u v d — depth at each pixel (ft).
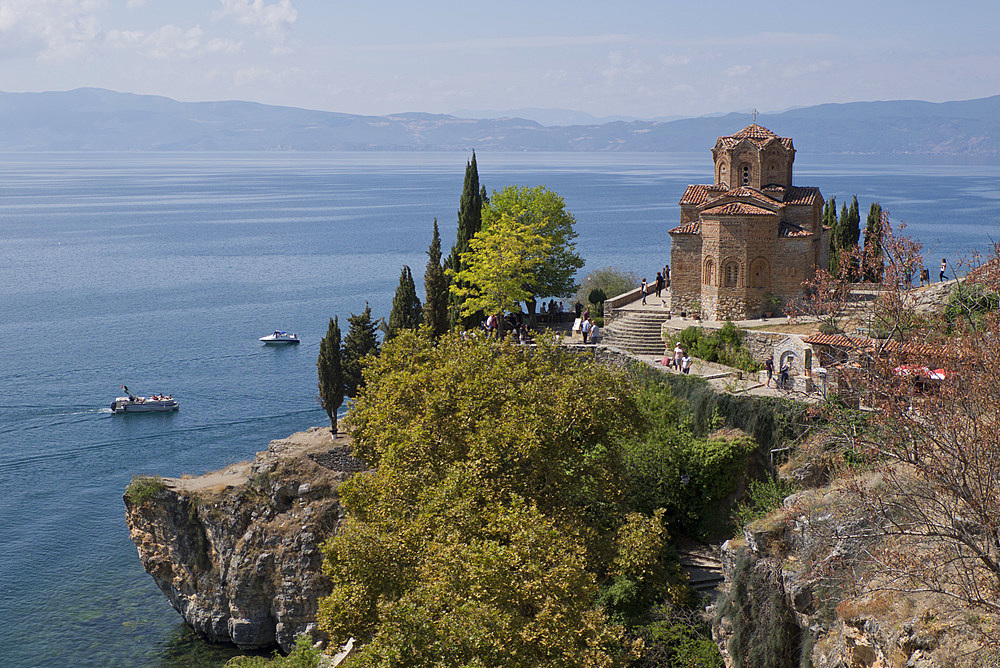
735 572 119.14
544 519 116.26
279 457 186.50
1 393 325.83
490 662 86.22
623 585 139.13
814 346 163.73
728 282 215.51
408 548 105.91
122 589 192.44
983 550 88.99
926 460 96.89
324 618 103.86
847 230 295.89
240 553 179.11
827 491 115.24
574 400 135.85
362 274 627.05
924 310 153.48
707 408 170.91
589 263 638.94
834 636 100.07
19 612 181.98
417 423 134.21
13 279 609.42
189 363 370.94
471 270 230.27
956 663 82.43
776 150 225.15
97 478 246.27
